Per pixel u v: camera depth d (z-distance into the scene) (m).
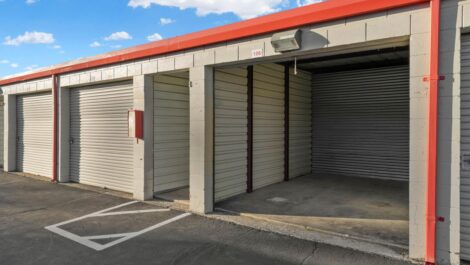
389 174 8.98
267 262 3.92
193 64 5.99
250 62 5.56
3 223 5.38
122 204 6.54
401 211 5.96
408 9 3.94
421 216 3.91
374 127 9.20
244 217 5.68
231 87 6.90
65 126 8.87
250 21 5.47
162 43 6.93
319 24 4.61
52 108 9.38
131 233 4.89
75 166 8.84
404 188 7.89
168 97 7.38
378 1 4.06
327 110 9.98
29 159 10.39
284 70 8.80
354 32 4.32
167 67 6.38
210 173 6.00
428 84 3.82
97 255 4.12
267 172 8.17
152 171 7.02
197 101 5.94
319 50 4.71
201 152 5.89
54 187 8.21
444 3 3.70
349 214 5.78
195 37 6.07
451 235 3.71
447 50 3.70
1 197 7.19
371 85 9.23
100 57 8.39
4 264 3.86
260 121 7.90
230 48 5.50
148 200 6.84
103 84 8.00
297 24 4.73
